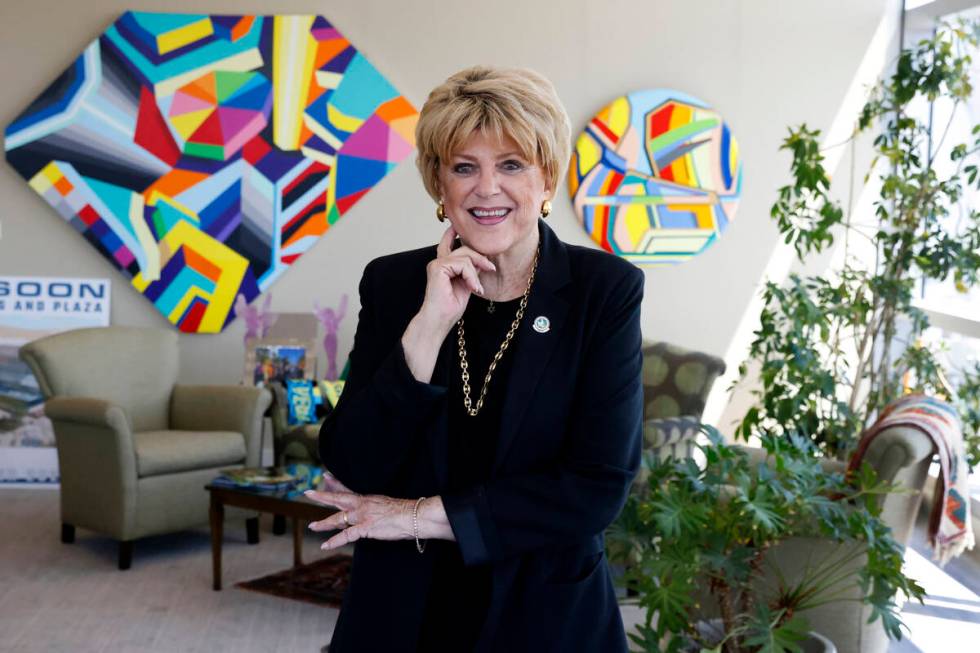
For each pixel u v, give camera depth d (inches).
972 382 185.8
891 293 184.4
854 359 229.0
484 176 53.1
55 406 183.3
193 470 186.5
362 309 61.7
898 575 103.7
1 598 161.3
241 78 227.1
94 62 224.4
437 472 56.0
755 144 233.3
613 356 55.6
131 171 226.7
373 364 59.3
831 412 183.0
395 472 56.7
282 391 205.9
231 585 170.2
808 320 177.3
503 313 57.8
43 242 227.3
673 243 233.6
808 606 110.6
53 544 189.9
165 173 227.6
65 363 191.9
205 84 226.8
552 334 56.1
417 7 228.5
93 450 180.1
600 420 54.9
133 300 230.8
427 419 56.1
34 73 224.7
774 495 101.7
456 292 55.1
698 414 187.6
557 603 55.1
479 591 55.8
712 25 231.0
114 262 227.5
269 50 227.3
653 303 235.9
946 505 131.6
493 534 53.2
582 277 57.1
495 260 56.9
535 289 56.7
